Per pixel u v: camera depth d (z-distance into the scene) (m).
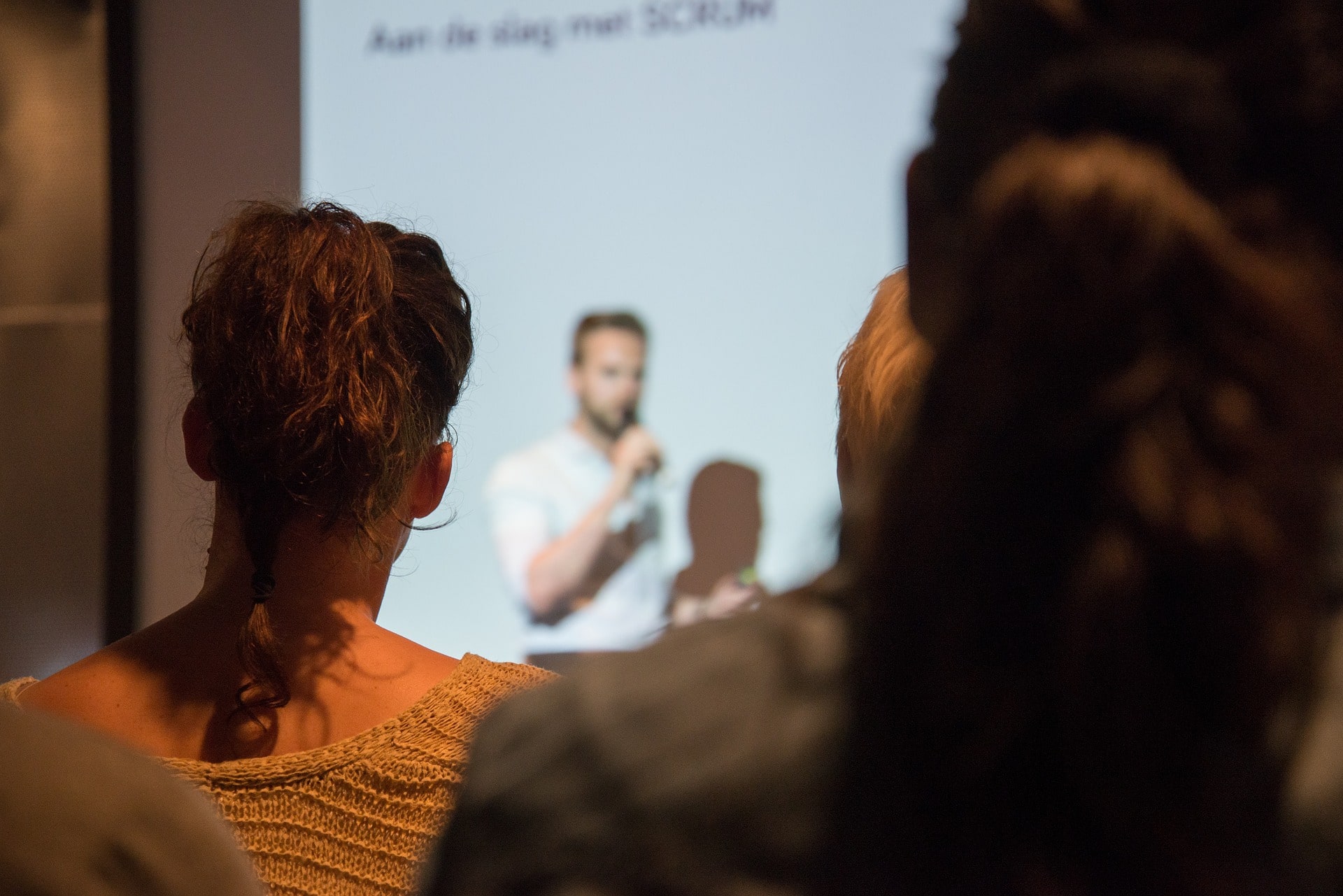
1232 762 0.40
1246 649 0.38
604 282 3.01
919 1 2.86
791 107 2.92
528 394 3.02
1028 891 0.40
